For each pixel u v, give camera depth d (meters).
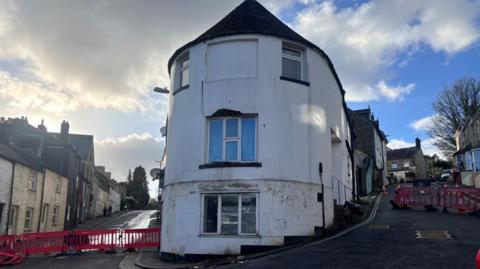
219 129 16.14
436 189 23.38
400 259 11.06
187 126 16.61
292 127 16.12
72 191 43.72
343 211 19.06
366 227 17.14
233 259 13.66
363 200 28.92
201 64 16.81
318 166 16.75
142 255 18.89
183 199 15.84
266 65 16.19
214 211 15.34
